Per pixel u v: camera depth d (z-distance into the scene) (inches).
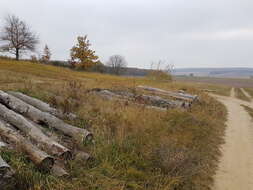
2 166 115.9
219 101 825.5
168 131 275.4
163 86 842.2
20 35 1553.9
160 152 190.4
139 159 181.8
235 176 201.2
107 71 2593.5
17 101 233.8
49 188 124.3
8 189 117.6
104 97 394.0
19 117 187.8
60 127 201.3
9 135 161.2
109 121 252.8
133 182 151.5
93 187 136.3
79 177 142.3
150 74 1476.4
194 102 545.3
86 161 161.6
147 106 386.9
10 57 1573.6
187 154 205.2
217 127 370.9
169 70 1492.4
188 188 167.2
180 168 179.3
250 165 228.1
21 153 143.5
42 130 191.9
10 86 355.6
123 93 486.0
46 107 245.6
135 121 264.7
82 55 1496.1
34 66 1095.0
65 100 269.7
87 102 326.0
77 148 176.9
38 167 138.6
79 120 241.1
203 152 242.1
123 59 2652.6
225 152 261.6
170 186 157.5
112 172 156.1
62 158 153.2
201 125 344.5
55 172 138.5
